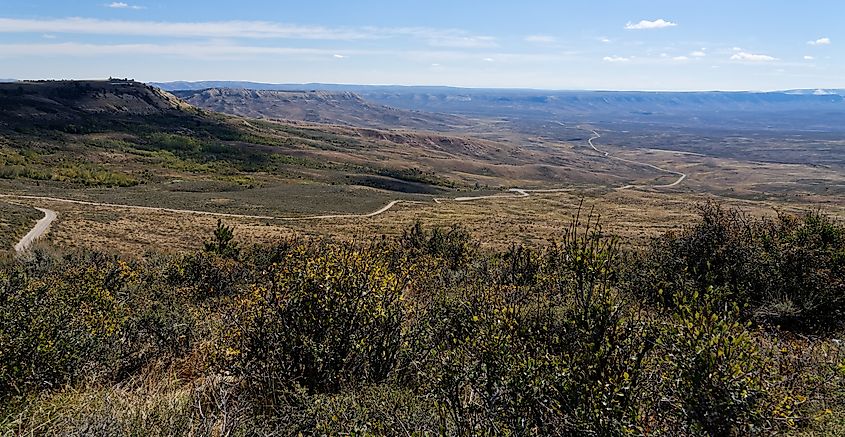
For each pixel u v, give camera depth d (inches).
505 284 282.8
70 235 1828.2
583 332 144.7
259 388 174.4
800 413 142.3
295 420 146.2
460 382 141.8
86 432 137.3
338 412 139.6
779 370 163.3
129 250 1533.0
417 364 175.3
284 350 173.3
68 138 6259.8
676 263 335.9
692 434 131.0
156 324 248.7
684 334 142.0
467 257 599.8
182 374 206.2
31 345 180.4
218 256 536.4
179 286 413.1
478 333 152.1
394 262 287.4
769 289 312.2
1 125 6176.2
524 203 4156.0
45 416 149.1
